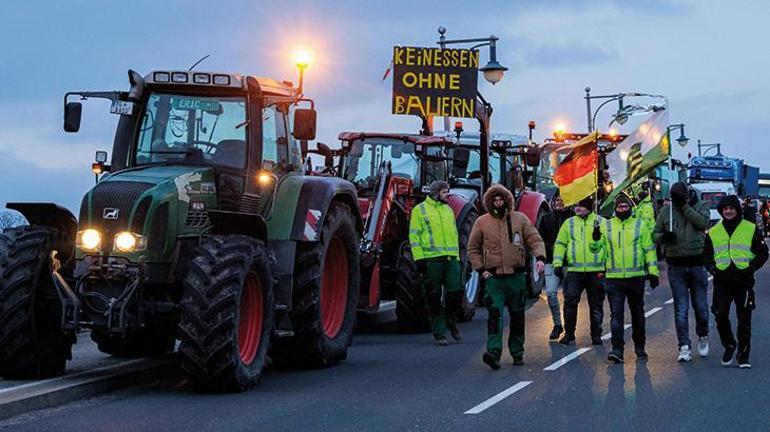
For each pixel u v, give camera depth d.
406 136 18.20
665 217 13.29
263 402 10.52
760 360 13.20
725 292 12.59
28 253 11.16
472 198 19.33
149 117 12.09
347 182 13.73
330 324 13.41
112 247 10.92
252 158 12.00
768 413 9.74
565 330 15.11
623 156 16.09
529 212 21.78
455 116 21.12
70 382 10.94
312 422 9.49
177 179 11.38
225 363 10.75
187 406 10.30
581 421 9.45
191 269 10.84
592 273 14.97
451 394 10.95
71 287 11.34
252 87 12.00
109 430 9.14
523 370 12.63
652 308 19.98
